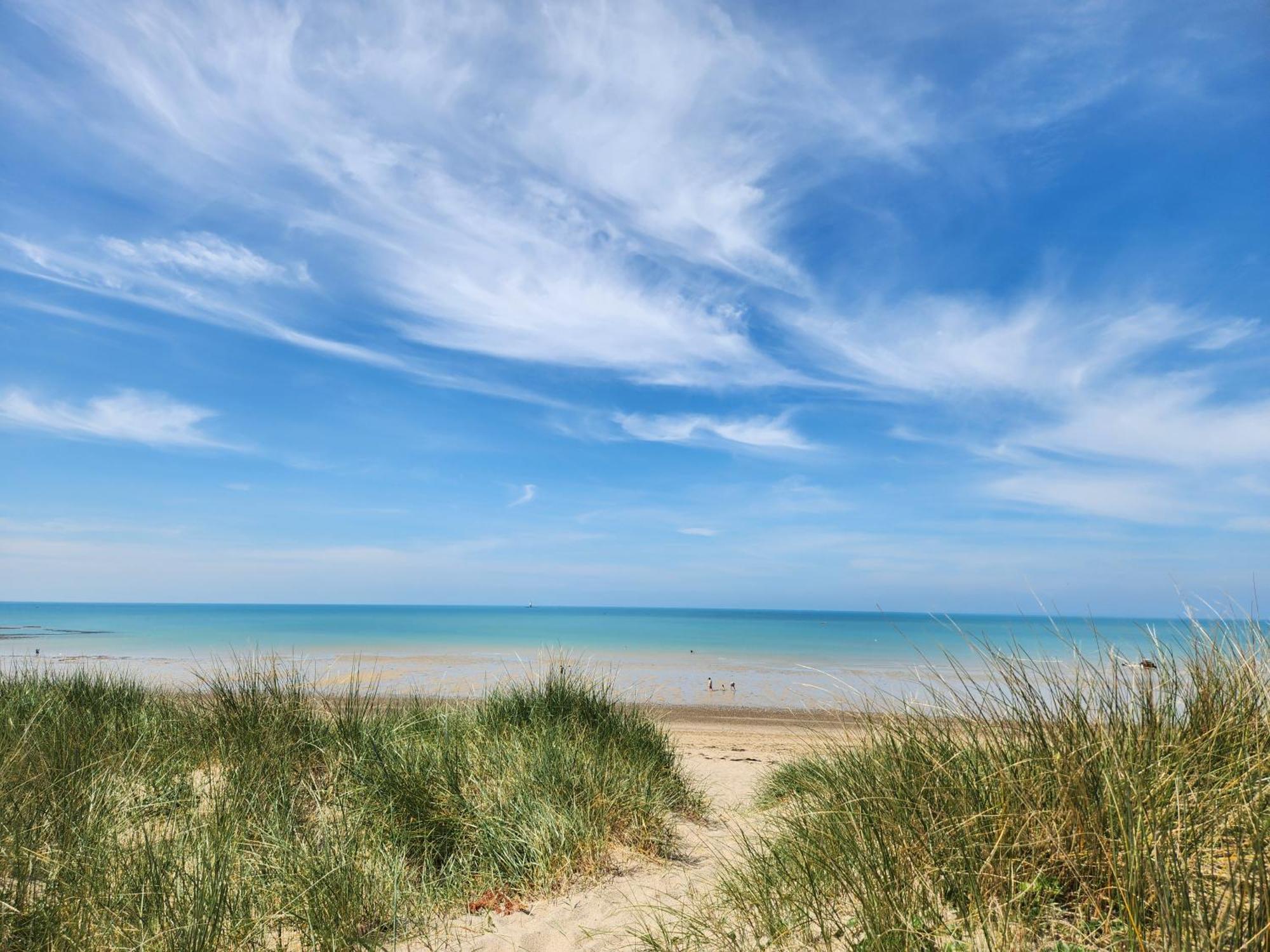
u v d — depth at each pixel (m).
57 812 4.07
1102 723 3.16
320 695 6.89
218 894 3.48
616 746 6.39
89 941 3.10
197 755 5.59
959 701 3.72
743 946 3.18
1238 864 2.34
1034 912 2.65
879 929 2.69
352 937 3.51
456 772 5.30
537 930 3.79
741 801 6.61
